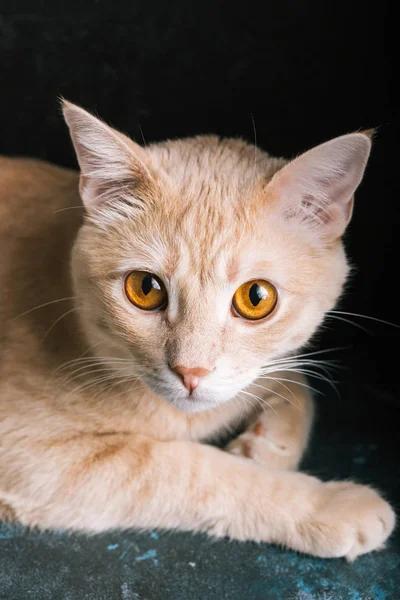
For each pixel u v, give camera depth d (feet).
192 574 1.25
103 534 1.32
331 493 1.32
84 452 1.32
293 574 1.26
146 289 1.23
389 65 1.75
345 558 1.28
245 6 1.75
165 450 1.32
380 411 1.59
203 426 1.39
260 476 1.31
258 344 1.23
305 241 1.27
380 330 1.80
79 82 1.84
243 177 1.28
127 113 1.85
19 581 1.23
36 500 1.31
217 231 1.22
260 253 1.22
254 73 1.79
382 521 1.29
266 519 1.28
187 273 1.20
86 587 1.23
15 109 1.86
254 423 1.43
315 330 1.33
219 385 1.21
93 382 1.32
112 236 1.27
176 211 1.24
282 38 1.76
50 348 1.35
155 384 1.23
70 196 1.43
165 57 1.80
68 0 1.77
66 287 1.36
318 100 1.79
